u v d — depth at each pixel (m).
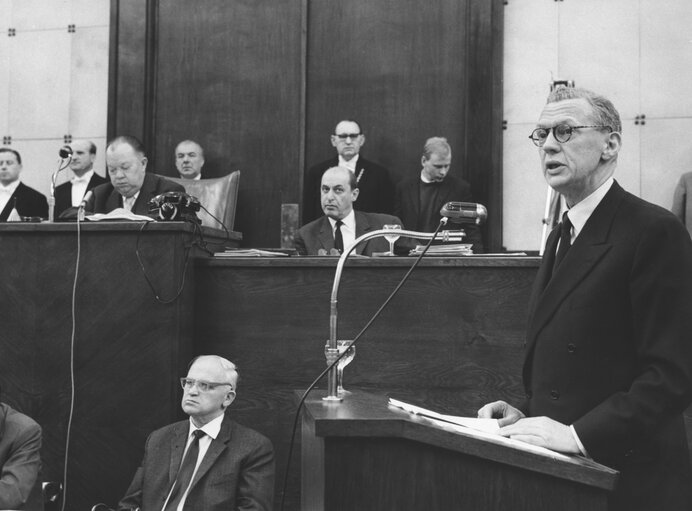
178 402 4.36
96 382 4.42
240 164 7.97
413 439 1.91
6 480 3.77
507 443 1.95
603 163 2.44
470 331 4.29
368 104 7.80
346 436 1.92
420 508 1.92
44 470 4.43
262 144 7.94
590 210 2.46
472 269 4.30
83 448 4.41
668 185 7.33
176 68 8.12
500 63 7.60
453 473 1.93
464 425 2.20
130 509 3.99
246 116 7.99
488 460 1.93
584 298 2.37
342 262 2.88
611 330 2.35
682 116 7.34
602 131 2.40
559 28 7.59
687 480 2.33
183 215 4.62
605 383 2.34
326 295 4.43
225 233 4.98
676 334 2.24
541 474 1.93
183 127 8.09
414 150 7.70
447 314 4.31
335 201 5.78
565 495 1.93
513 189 7.58
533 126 7.58
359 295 4.40
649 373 2.23
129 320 4.42
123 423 4.38
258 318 4.49
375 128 7.79
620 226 2.38
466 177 7.50
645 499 2.25
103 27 8.47
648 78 7.41
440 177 6.98
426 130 7.69
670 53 7.39
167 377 4.36
